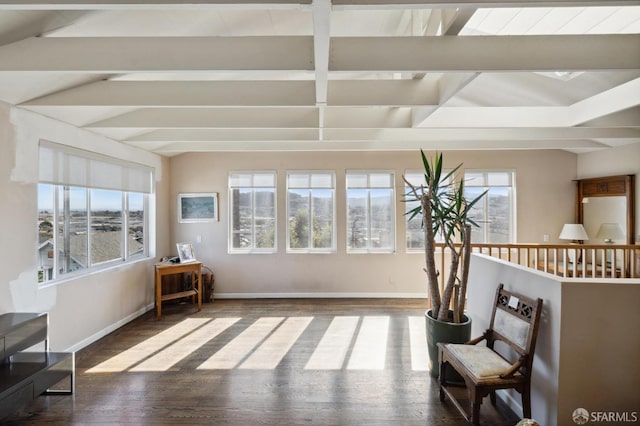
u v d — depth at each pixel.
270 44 1.96
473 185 5.14
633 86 2.64
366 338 3.59
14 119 2.64
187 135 3.86
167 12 2.05
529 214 5.12
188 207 5.18
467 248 2.73
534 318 2.00
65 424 2.18
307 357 3.14
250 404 2.40
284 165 5.19
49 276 3.07
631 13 2.51
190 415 2.28
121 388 2.61
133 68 1.95
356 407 2.37
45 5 1.34
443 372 2.47
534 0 1.40
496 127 3.29
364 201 5.21
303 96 2.65
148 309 4.56
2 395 1.98
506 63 1.95
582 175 5.01
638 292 1.85
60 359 2.42
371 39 1.96
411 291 5.16
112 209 3.99
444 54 1.96
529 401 1.99
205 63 1.96
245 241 5.26
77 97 2.61
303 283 5.19
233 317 4.27
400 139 3.86
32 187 2.80
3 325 2.31
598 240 4.70
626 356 1.85
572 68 1.96
